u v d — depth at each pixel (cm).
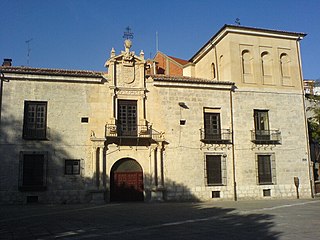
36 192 2305
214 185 2661
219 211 1850
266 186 2794
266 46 3081
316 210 1870
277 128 2928
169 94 2691
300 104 3050
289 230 1192
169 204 2314
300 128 2995
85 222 1441
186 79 2750
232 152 2750
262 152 2836
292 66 3112
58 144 2398
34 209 2003
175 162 2609
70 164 2408
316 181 3062
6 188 2258
